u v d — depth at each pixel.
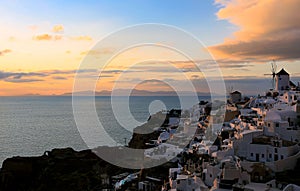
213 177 58.22
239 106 121.56
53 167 105.25
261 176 53.81
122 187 82.44
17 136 187.50
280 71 129.38
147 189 74.00
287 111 77.69
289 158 57.16
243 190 48.84
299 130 66.38
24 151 150.62
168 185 67.44
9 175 103.50
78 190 91.38
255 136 67.38
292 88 122.31
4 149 155.12
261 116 85.94
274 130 68.56
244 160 61.62
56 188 94.38
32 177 106.88
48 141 167.38
